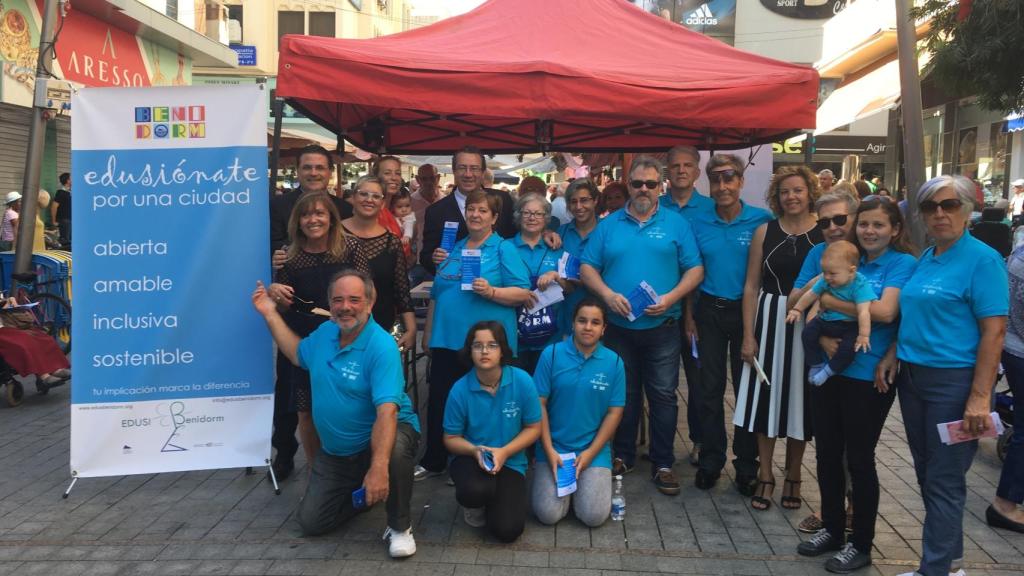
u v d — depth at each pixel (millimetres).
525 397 4176
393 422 3789
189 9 20828
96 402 4637
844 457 3908
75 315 4605
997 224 6375
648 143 7672
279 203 5023
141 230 4633
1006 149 13422
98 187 4602
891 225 3627
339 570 3744
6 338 6621
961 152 15188
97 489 4777
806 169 4309
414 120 6992
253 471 5117
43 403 6832
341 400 3984
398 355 3994
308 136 13180
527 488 4828
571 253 5332
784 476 5078
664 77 5027
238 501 4609
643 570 3773
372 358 3928
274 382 4867
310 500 4066
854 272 3568
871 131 22984
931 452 3396
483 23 6047
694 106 4859
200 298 4664
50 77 7992
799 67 5266
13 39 12664
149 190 4621
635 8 6309
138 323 4645
